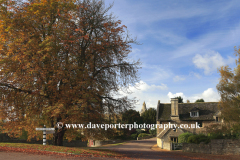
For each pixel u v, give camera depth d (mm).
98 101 19516
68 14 18375
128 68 20734
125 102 20672
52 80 17344
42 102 18172
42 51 16641
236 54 25047
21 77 17219
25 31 17562
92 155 14977
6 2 16766
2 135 29844
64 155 14109
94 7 20469
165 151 30641
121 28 19719
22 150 15172
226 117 24172
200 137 29438
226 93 24406
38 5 17438
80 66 19141
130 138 61031
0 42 17234
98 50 19625
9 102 17625
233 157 21391
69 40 17828
